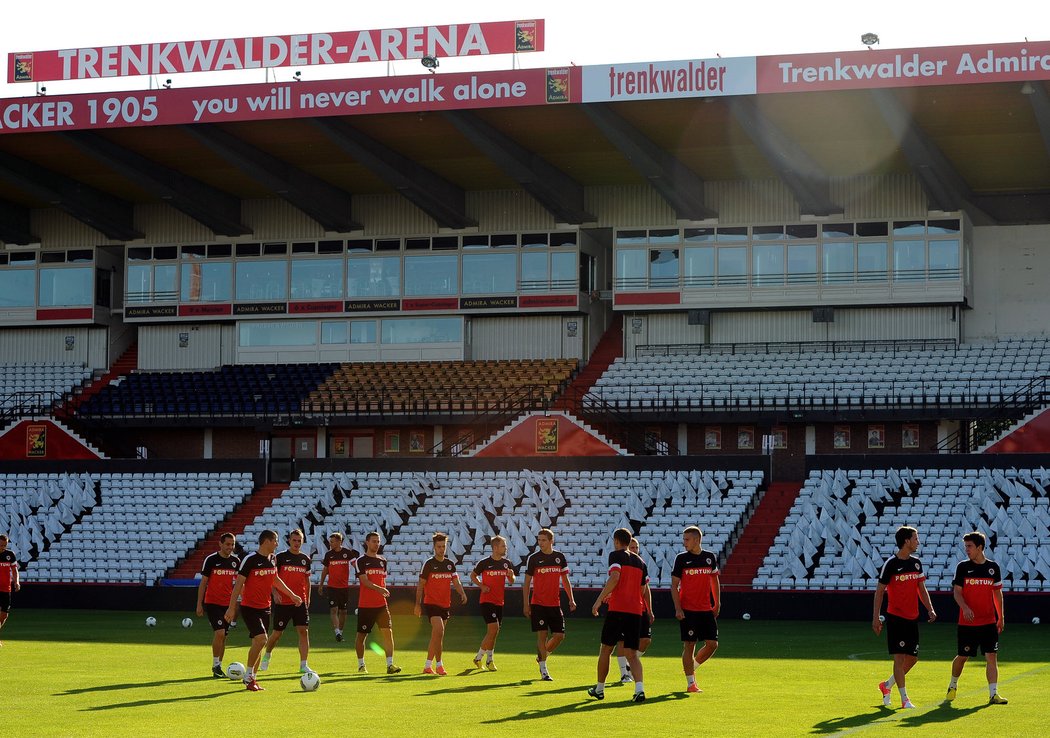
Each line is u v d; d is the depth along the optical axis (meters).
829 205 44.69
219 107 38.88
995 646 14.74
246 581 16.27
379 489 39.16
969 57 34.28
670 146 41.75
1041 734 12.34
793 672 18.61
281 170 44.12
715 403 41.94
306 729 12.70
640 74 36.44
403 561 35.31
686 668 15.94
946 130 38.41
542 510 36.69
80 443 45.97
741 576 33.28
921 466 35.59
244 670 16.62
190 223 50.62
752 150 42.28
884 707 14.34
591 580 33.62
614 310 46.91
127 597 35.59
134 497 40.88
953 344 44.28
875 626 14.47
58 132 40.72
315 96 38.28
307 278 49.47
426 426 45.31
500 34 41.69
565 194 45.38
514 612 33.28
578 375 46.53
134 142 41.91
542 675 17.42
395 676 17.98
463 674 18.38
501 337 48.47
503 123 39.50
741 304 45.81
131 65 43.72
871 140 40.66
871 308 45.25
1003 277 45.41
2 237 51.03
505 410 43.22
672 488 37.19
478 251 48.09
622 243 47.09
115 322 52.38
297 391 46.62
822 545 33.62
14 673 18.48
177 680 17.45
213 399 46.41
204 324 51.06
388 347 49.03
